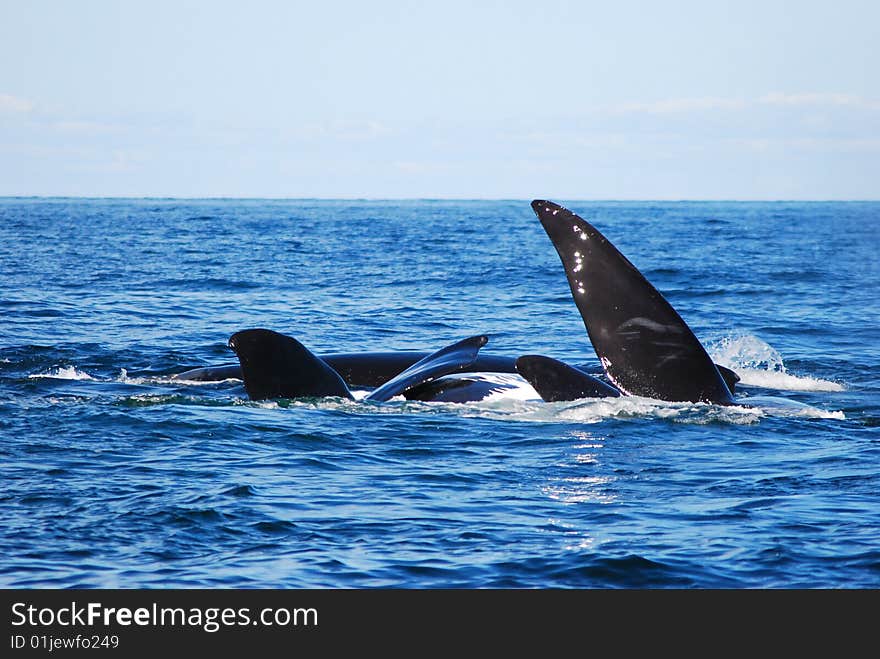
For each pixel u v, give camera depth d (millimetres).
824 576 23922
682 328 37469
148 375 50406
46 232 192625
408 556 25078
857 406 42688
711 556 25016
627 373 37719
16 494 28953
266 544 25734
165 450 34000
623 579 23922
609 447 34594
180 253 141750
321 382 40906
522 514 28047
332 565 24562
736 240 198125
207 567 24344
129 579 23703
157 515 27438
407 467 32594
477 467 32594
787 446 34969
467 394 41531
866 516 27578
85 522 26828
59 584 23375
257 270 116625
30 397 42312
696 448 34469
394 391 39969
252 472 31766
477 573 24219
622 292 37062
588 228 36562
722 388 38281
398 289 98125
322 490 30016
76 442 34750
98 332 64688
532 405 39375
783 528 26719
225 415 38469
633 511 28281
